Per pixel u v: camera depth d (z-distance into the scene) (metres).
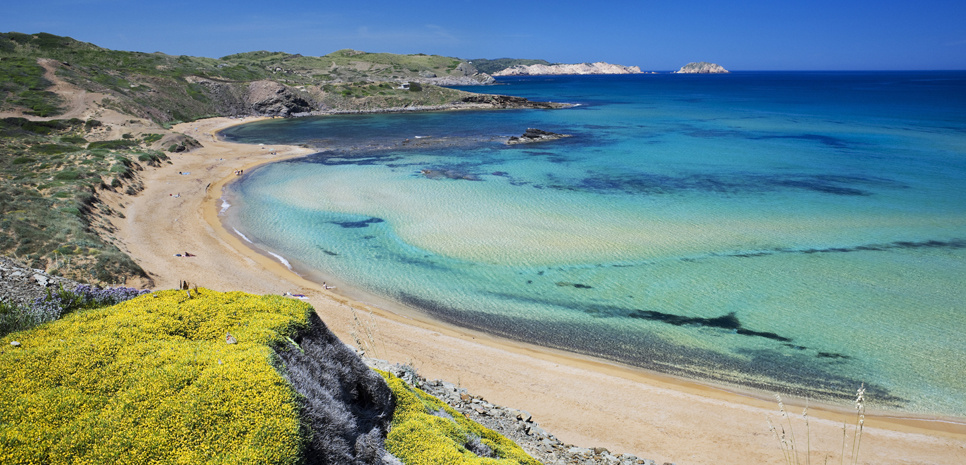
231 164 63.53
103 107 85.38
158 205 43.88
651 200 46.34
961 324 24.58
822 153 68.31
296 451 7.29
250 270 30.95
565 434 17.30
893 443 17.28
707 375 21.59
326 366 10.34
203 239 36.09
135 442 6.85
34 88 85.50
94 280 25.08
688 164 62.50
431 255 34.22
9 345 8.65
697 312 26.62
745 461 16.39
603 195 48.22
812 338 23.97
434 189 50.78
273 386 7.99
